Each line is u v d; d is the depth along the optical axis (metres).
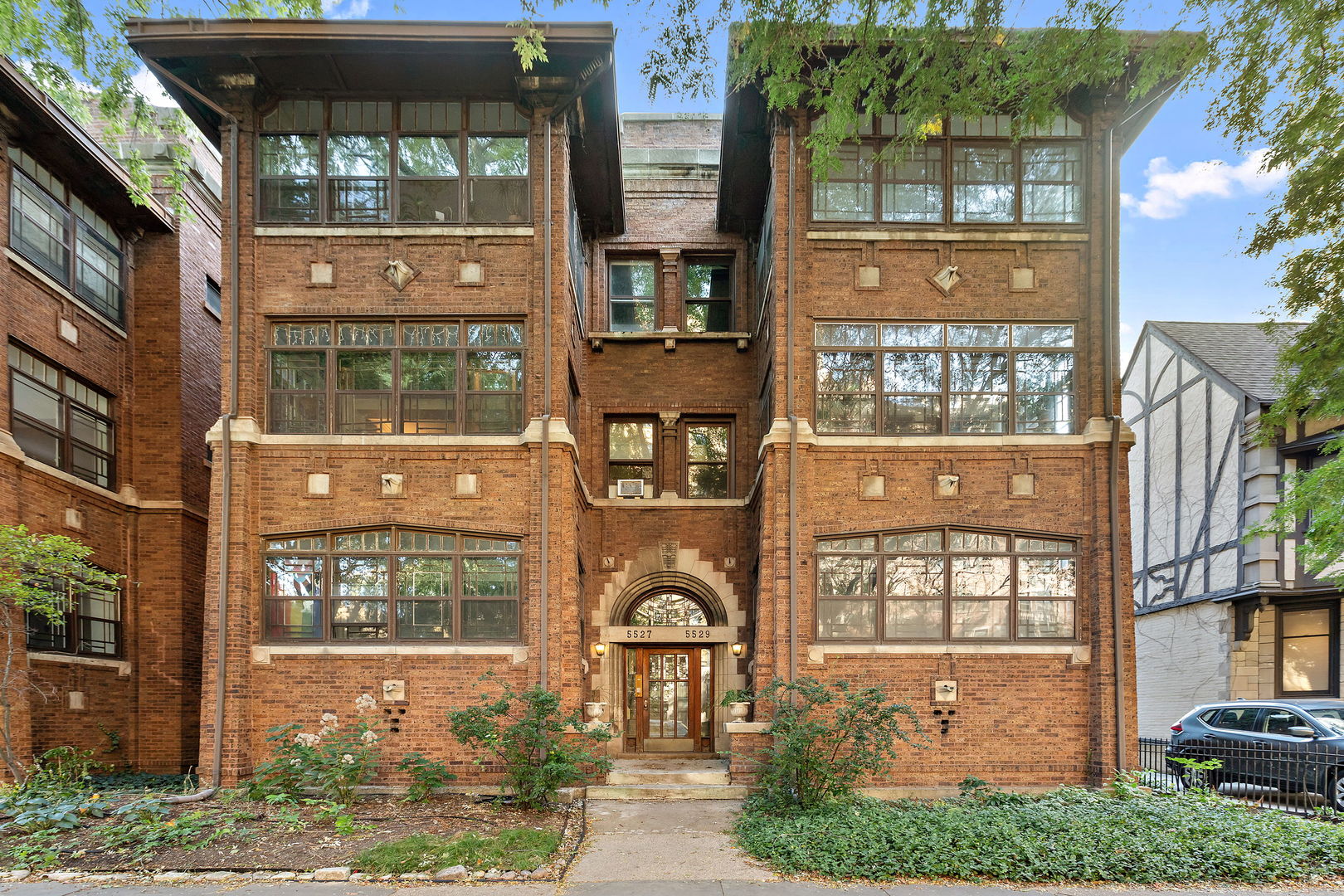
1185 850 8.45
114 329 15.26
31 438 13.05
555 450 12.39
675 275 17.50
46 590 12.66
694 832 9.99
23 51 10.77
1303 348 11.04
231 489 12.09
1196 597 18.55
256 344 12.57
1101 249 12.84
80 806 9.77
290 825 9.57
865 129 13.11
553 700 10.80
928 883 8.06
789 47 8.49
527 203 12.91
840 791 10.55
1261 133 9.66
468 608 12.30
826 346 12.98
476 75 12.62
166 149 15.91
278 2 11.62
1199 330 20.62
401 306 12.70
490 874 8.23
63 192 14.00
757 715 12.23
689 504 16.08
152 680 15.12
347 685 11.99
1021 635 12.43
